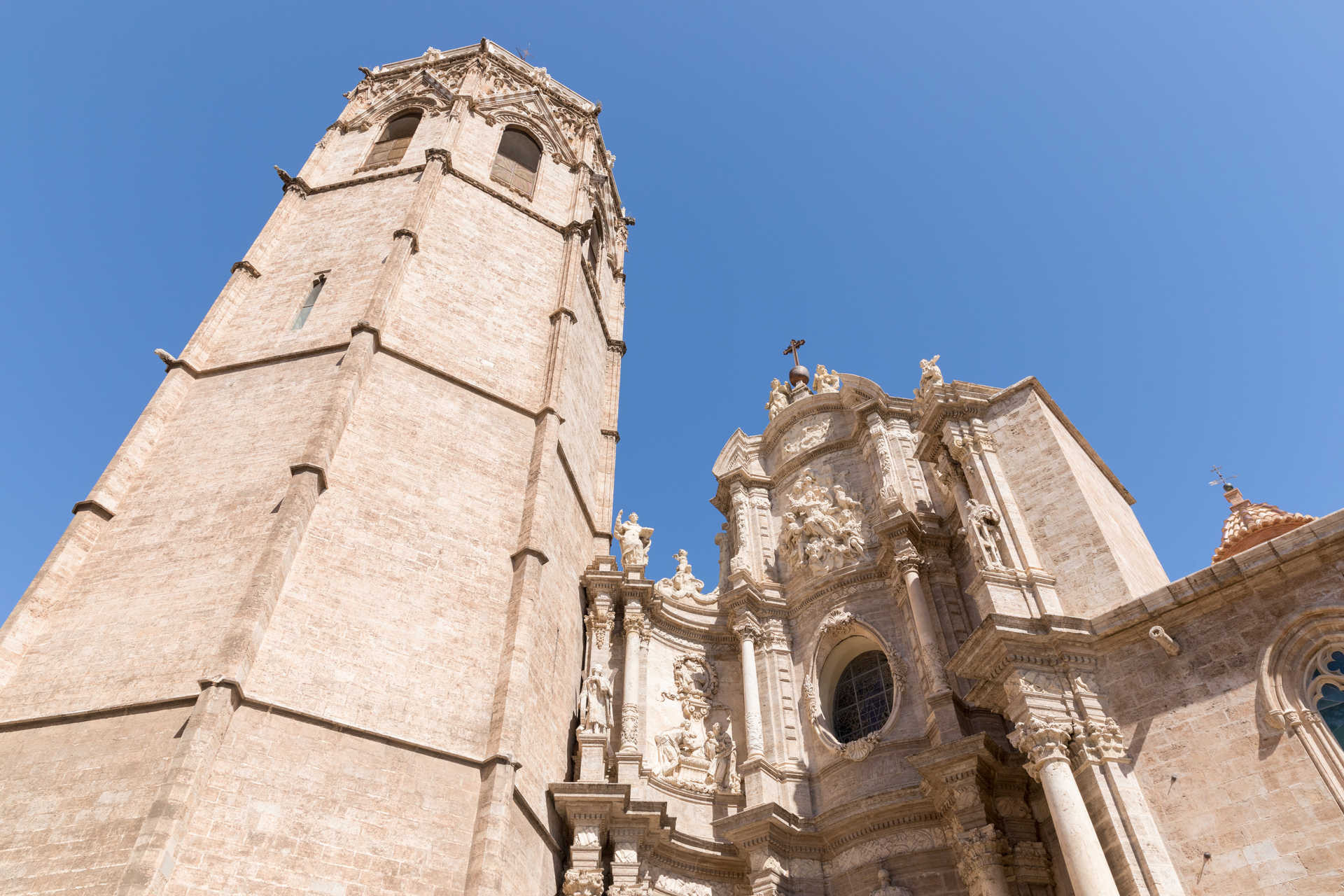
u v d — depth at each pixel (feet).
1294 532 58.34
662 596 97.45
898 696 84.64
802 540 101.91
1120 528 76.48
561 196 124.47
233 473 77.46
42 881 54.65
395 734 66.39
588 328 117.70
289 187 111.24
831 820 78.84
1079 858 54.13
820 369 122.72
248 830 57.47
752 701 90.68
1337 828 50.06
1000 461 78.59
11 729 62.75
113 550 73.72
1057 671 63.00
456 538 80.28
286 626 66.74
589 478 107.34
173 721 60.49
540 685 79.30
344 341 87.40
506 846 65.51
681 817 84.33
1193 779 55.88
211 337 92.17
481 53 134.10
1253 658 57.47
